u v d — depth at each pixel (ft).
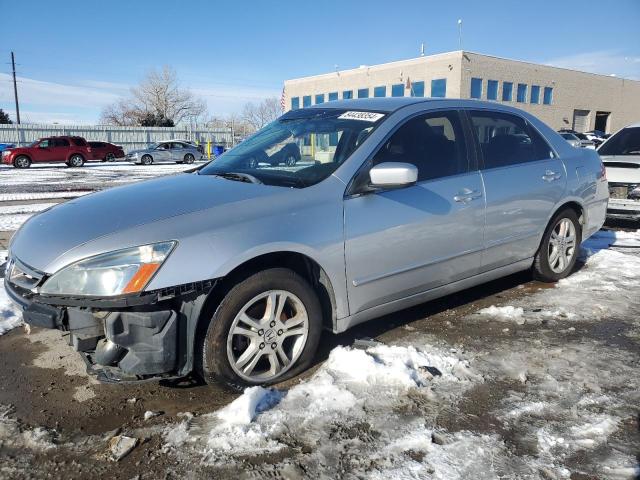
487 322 13.04
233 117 241.76
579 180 15.74
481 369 10.52
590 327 12.69
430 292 12.30
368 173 10.91
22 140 129.18
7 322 13.26
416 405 9.15
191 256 8.80
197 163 103.04
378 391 9.55
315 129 12.49
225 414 8.80
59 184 53.47
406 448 8.01
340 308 10.59
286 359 10.07
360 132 11.59
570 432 8.43
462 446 8.06
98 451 8.11
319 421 8.68
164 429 8.64
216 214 9.42
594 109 154.61
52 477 7.55
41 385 10.21
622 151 24.39
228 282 9.31
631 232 23.26
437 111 12.73
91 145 101.55
